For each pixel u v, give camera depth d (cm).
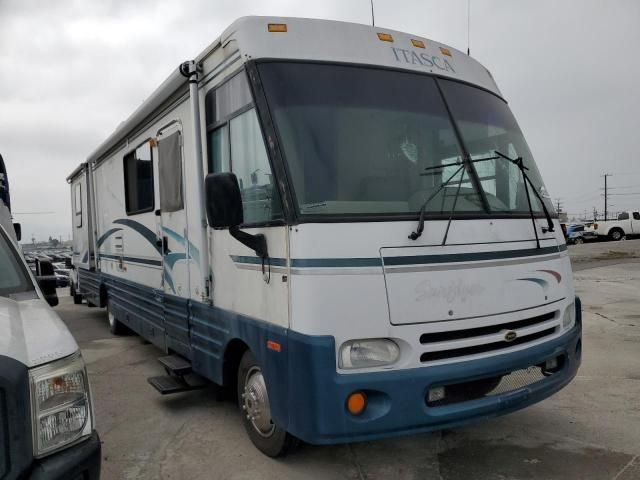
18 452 237
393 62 391
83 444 260
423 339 324
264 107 349
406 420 313
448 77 412
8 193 775
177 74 470
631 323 828
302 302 313
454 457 388
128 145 672
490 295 347
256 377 394
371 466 377
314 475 366
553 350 372
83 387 267
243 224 381
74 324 1002
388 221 326
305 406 311
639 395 509
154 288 595
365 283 313
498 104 443
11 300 341
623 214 3409
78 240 1085
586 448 399
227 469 377
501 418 457
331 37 382
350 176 342
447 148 380
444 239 335
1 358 242
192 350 484
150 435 443
